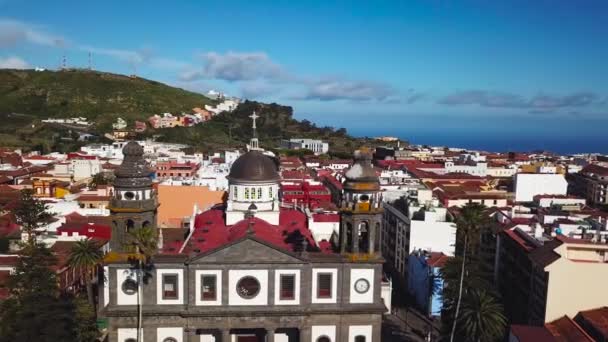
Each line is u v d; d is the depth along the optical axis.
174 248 75.81
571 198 163.00
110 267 66.19
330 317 68.44
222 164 199.00
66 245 105.50
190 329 66.44
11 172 195.75
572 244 86.69
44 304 70.06
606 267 82.94
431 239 114.44
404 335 93.31
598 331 76.81
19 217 108.75
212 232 80.06
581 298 83.38
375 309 68.19
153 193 68.81
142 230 64.19
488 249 115.75
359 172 68.75
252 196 84.06
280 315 67.12
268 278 66.88
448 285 88.50
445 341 85.12
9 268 88.94
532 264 91.56
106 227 112.31
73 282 98.19
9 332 68.12
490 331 76.81
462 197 157.12
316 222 102.88
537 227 102.00
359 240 70.94
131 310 66.06
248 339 75.31
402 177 195.12
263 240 66.00
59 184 185.25
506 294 103.88
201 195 132.12
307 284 67.38
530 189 190.12
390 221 132.88
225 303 66.62
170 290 66.88
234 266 66.25
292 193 159.38
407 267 117.25
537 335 76.38
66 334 70.88
